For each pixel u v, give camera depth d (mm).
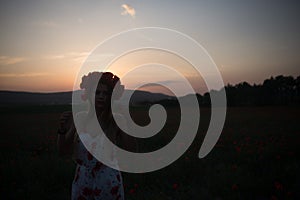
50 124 19172
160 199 4391
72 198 2402
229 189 4645
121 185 2436
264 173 5410
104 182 2326
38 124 19484
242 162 6426
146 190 5000
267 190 4574
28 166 5762
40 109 45906
